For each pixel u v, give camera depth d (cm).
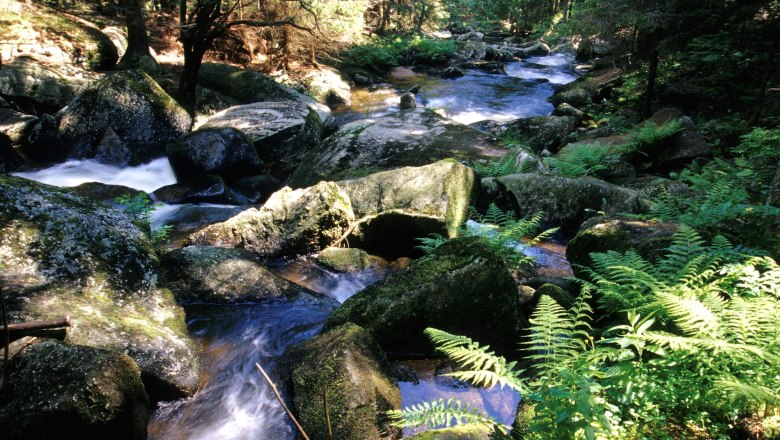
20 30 1449
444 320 477
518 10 3594
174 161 998
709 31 1319
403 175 738
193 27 1367
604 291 422
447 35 3656
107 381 354
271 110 1234
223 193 927
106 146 1123
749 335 332
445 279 481
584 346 356
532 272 648
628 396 306
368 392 390
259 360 479
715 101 1340
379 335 475
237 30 1919
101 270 492
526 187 816
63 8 1680
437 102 1845
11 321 401
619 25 1314
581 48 2533
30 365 355
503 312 482
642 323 347
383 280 522
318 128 1284
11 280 443
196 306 554
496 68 2503
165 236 741
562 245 765
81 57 1515
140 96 1153
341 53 2328
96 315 442
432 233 692
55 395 339
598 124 1447
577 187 796
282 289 582
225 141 998
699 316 322
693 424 312
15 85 1238
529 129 1302
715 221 533
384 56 2425
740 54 1220
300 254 700
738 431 304
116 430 356
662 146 1060
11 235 474
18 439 328
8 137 1086
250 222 701
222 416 410
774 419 301
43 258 473
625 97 1542
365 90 2053
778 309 336
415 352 482
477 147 1030
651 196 809
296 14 1770
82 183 960
